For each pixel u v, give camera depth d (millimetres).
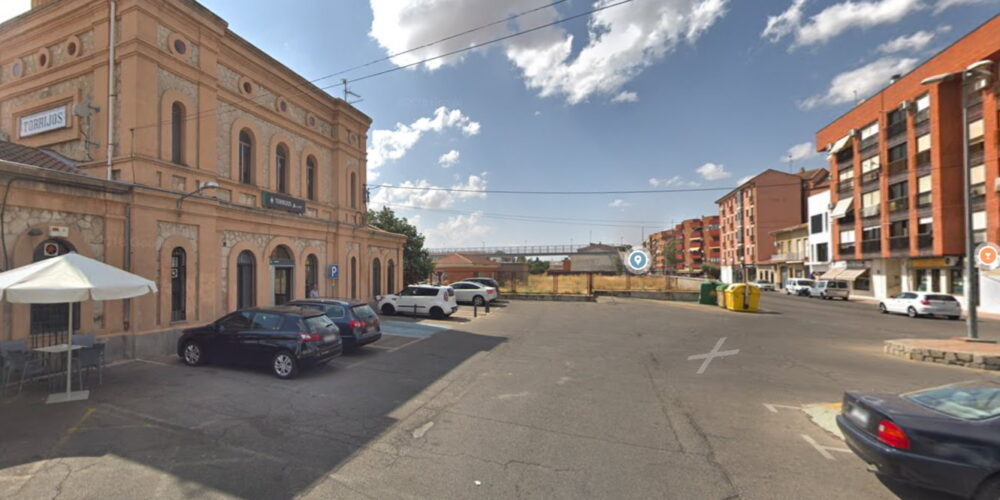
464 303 27359
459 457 4957
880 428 3986
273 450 5102
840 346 13008
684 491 4184
